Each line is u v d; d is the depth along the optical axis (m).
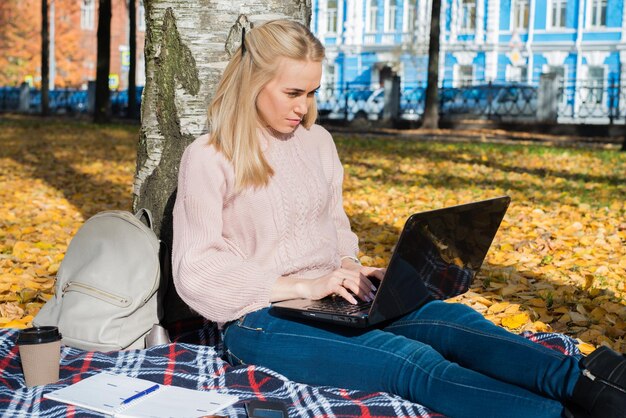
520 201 9.15
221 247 2.91
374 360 2.66
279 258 2.97
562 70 34.09
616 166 13.30
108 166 12.78
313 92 3.12
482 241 3.10
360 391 2.72
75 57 47.81
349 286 2.86
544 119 24.27
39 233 6.86
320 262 3.05
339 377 2.73
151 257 3.27
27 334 2.80
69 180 10.88
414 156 14.93
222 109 2.94
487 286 5.26
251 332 2.87
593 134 23.23
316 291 2.85
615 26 32.94
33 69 46.44
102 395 2.63
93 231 3.32
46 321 3.29
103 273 3.24
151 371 2.94
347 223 3.34
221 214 2.94
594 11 33.41
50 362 2.83
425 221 2.62
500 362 2.48
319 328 2.79
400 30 36.75
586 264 5.89
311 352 2.75
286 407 2.50
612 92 24.59
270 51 2.86
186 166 2.98
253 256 2.96
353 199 9.25
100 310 3.20
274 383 2.79
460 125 25.59
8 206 8.33
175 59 3.85
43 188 9.93
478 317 2.74
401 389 2.62
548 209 8.56
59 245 6.30
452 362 2.67
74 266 3.34
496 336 2.58
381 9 37.09
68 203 8.70
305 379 2.80
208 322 3.62
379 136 21.73
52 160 13.53
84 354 3.11
